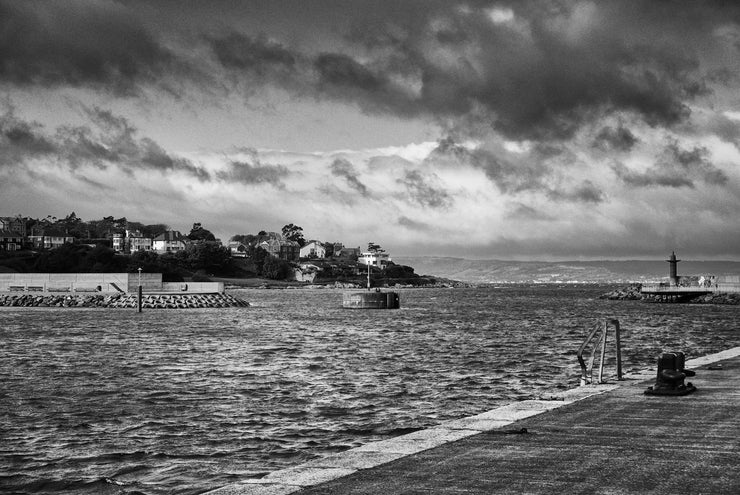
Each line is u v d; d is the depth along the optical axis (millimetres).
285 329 81875
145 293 134500
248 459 20938
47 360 49406
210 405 30203
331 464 11086
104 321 93312
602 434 13000
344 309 136500
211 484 18312
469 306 158375
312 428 25250
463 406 29672
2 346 59969
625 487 9648
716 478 10016
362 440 23391
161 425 25969
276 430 24938
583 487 9688
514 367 44312
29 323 88875
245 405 30125
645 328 81750
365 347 59688
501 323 96188
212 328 82625
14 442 23266
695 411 15102
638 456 11344
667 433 13008
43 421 26906
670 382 17219
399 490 9695
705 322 92250
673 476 10156
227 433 24484
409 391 33875
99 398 32469
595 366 44344
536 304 169000
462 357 51031
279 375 40500
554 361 47781
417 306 158250
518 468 10727
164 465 20203
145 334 73375
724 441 12297
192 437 23875
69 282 138750
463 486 9836
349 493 9578
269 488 9867
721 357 25000
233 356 51969
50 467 20031
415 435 13086
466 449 11977
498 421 14250
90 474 19328
